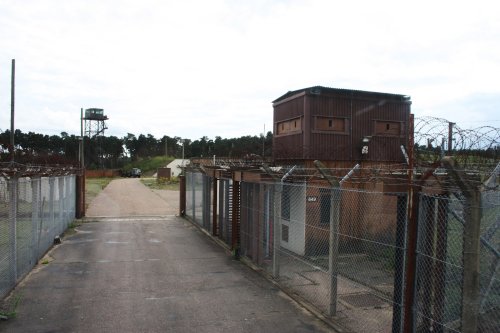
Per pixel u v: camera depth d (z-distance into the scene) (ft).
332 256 21.02
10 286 24.98
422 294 15.60
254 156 54.29
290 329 19.65
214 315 21.44
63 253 36.88
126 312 21.72
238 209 37.45
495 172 14.76
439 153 19.30
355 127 45.85
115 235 47.24
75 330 19.25
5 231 24.40
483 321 17.48
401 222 16.44
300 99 45.39
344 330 19.25
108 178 237.04
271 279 28.17
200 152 294.66
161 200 96.53
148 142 374.84
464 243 13.51
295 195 35.58
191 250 38.78
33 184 30.81
